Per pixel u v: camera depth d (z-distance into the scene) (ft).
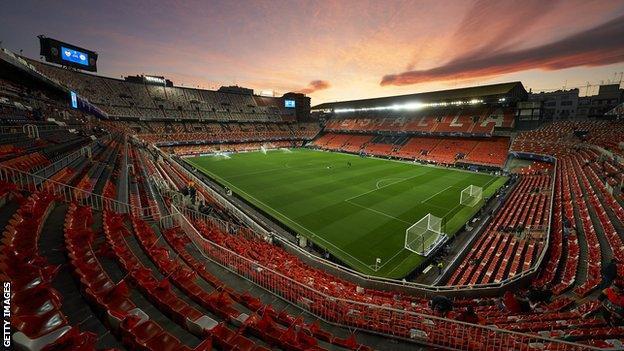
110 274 25.40
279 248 62.13
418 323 27.99
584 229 64.03
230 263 36.76
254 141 287.07
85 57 189.57
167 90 285.64
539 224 75.51
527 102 202.59
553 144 163.43
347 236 78.02
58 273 22.86
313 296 30.78
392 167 176.96
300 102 370.73
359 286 50.78
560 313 34.73
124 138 156.35
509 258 61.62
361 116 305.12
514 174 151.02
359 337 25.38
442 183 135.23
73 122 117.70
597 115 227.40
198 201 72.79
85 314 18.85
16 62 89.15
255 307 25.93
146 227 41.81
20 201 32.60
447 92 235.61
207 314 22.84
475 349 24.52
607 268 39.09
